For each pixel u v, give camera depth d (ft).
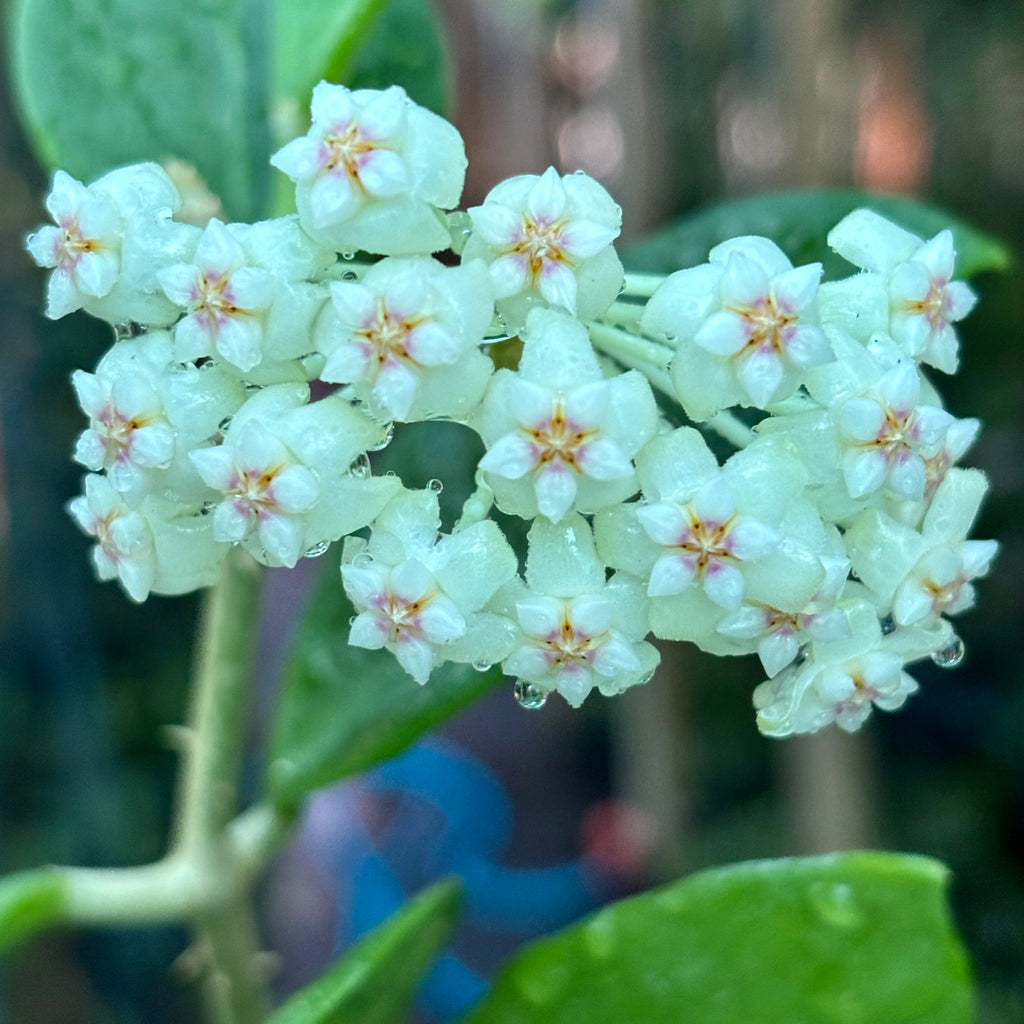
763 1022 0.39
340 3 0.41
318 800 0.97
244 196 0.46
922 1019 0.38
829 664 0.34
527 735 1.40
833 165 0.93
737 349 0.31
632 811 1.13
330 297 0.31
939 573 0.33
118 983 1.05
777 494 0.32
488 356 0.34
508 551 0.33
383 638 0.32
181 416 0.32
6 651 1.06
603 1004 0.39
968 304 0.35
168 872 0.42
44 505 1.03
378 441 0.33
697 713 1.20
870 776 1.02
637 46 0.89
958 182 1.04
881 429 0.32
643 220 0.91
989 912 1.02
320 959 1.12
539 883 1.02
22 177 1.01
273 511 0.32
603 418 0.31
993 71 1.03
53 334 1.02
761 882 0.38
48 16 0.47
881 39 0.98
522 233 0.31
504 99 1.28
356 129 0.31
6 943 0.40
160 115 0.47
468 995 0.80
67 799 1.07
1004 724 1.07
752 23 0.98
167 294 0.31
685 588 0.32
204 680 0.41
